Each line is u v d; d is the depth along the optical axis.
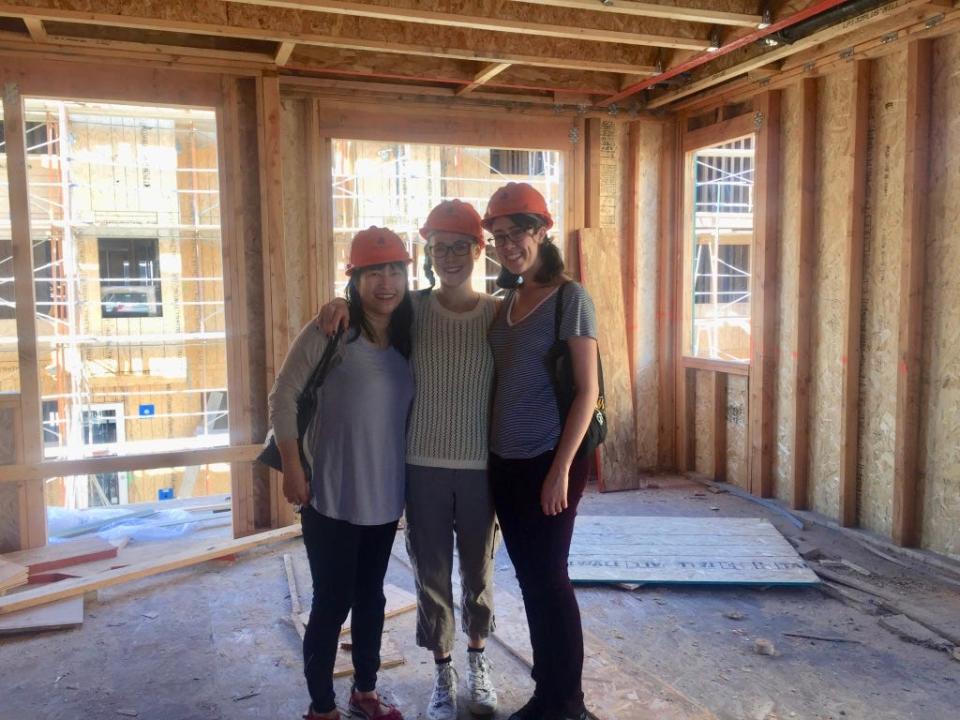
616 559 3.74
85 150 10.10
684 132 5.46
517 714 2.19
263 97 4.13
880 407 4.07
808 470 4.63
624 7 3.32
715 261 7.11
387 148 10.80
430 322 2.17
